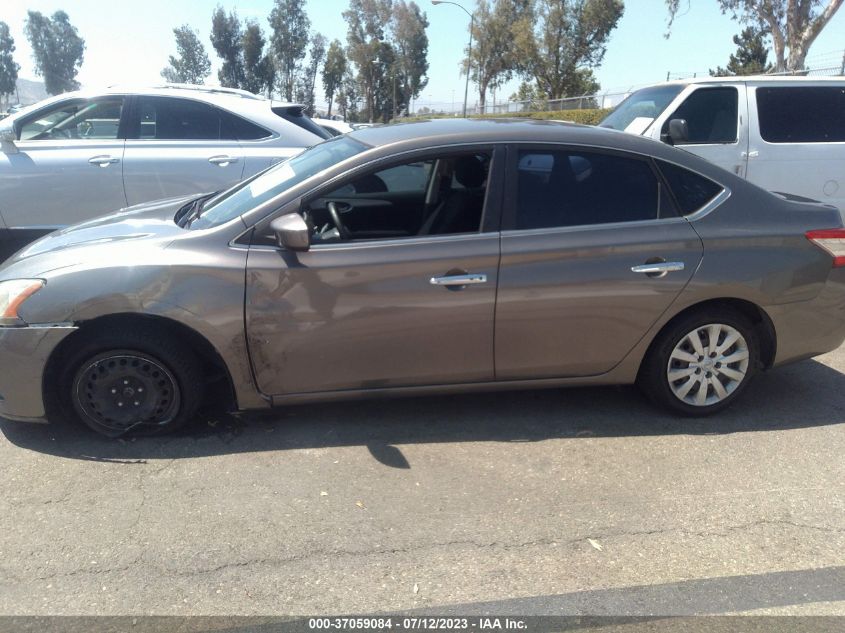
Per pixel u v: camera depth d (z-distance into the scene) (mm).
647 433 3932
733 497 3338
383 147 3715
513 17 53375
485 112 45375
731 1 23750
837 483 3465
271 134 6531
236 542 2945
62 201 6227
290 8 65125
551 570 2812
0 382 3539
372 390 3738
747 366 4047
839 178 6961
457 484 3402
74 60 82312
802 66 22578
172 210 4312
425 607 2600
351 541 2963
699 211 3873
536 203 3729
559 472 3525
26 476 3400
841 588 2738
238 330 3520
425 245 3615
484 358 3750
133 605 2592
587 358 3855
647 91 7848
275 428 3904
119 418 3691
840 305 4047
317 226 3777
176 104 6484
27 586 2682
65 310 3424
